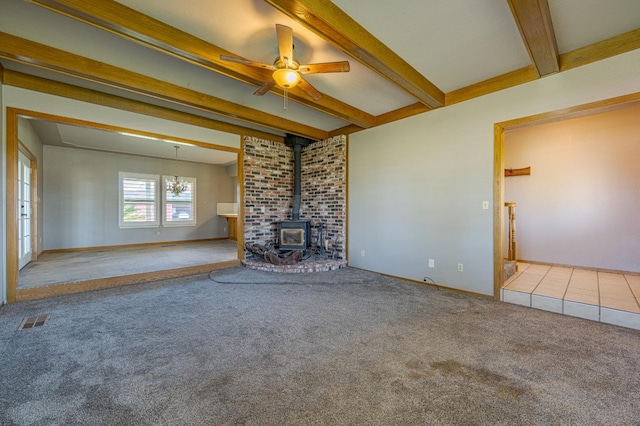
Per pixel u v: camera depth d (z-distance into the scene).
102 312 3.05
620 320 2.69
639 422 1.48
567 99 2.96
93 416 1.53
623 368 1.98
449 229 3.88
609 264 4.27
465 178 3.72
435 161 4.02
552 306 3.06
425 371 1.95
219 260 5.46
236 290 3.85
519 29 2.27
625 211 4.15
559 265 4.69
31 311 3.07
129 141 6.18
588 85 2.84
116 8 2.21
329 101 3.99
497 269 3.45
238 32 2.57
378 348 2.27
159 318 2.89
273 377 1.89
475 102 3.62
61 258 5.80
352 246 5.23
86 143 6.40
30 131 5.05
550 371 1.94
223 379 1.87
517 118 3.29
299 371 1.95
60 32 2.56
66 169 6.80
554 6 2.26
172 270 4.59
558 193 4.71
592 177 4.42
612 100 2.72
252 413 1.55
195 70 3.25
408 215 4.35
